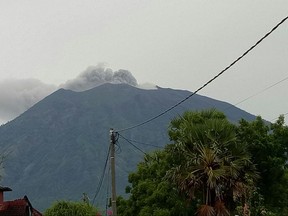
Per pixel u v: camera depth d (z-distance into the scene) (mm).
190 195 26562
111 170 27750
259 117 33438
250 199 27578
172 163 32094
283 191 32656
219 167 26328
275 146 32562
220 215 25047
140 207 34719
